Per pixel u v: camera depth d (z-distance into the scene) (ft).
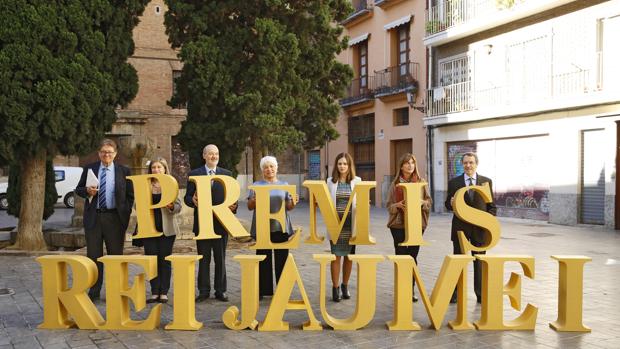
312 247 36.99
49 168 45.19
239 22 43.09
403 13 75.15
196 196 21.34
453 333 17.87
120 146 40.45
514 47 59.72
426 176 71.15
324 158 95.91
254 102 40.83
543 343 16.80
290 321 19.35
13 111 31.22
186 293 18.19
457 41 66.74
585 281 25.96
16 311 20.58
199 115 43.62
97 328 18.24
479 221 19.66
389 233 46.44
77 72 32.83
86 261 18.39
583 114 51.78
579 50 52.75
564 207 53.57
